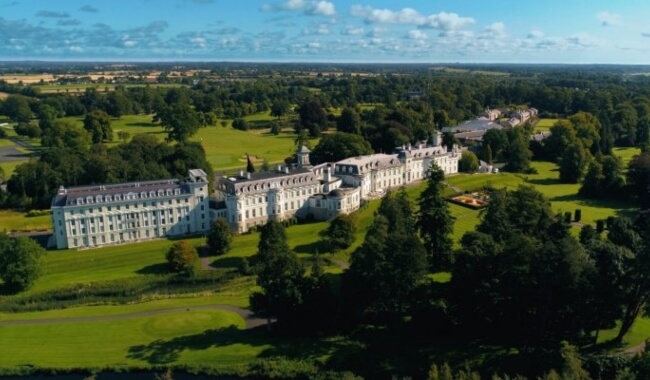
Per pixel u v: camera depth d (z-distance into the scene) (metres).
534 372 101.81
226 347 113.81
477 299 116.62
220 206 193.38
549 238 130.50
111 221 179.88
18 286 143.38
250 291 142.12
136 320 125.69
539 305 112.12
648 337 112.12
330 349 113.06
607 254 112.75
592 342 111.38
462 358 108.12
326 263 158.50
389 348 112.75
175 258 153.88
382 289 119.31
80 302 136.88
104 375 105.69
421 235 150.88
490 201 156.25
